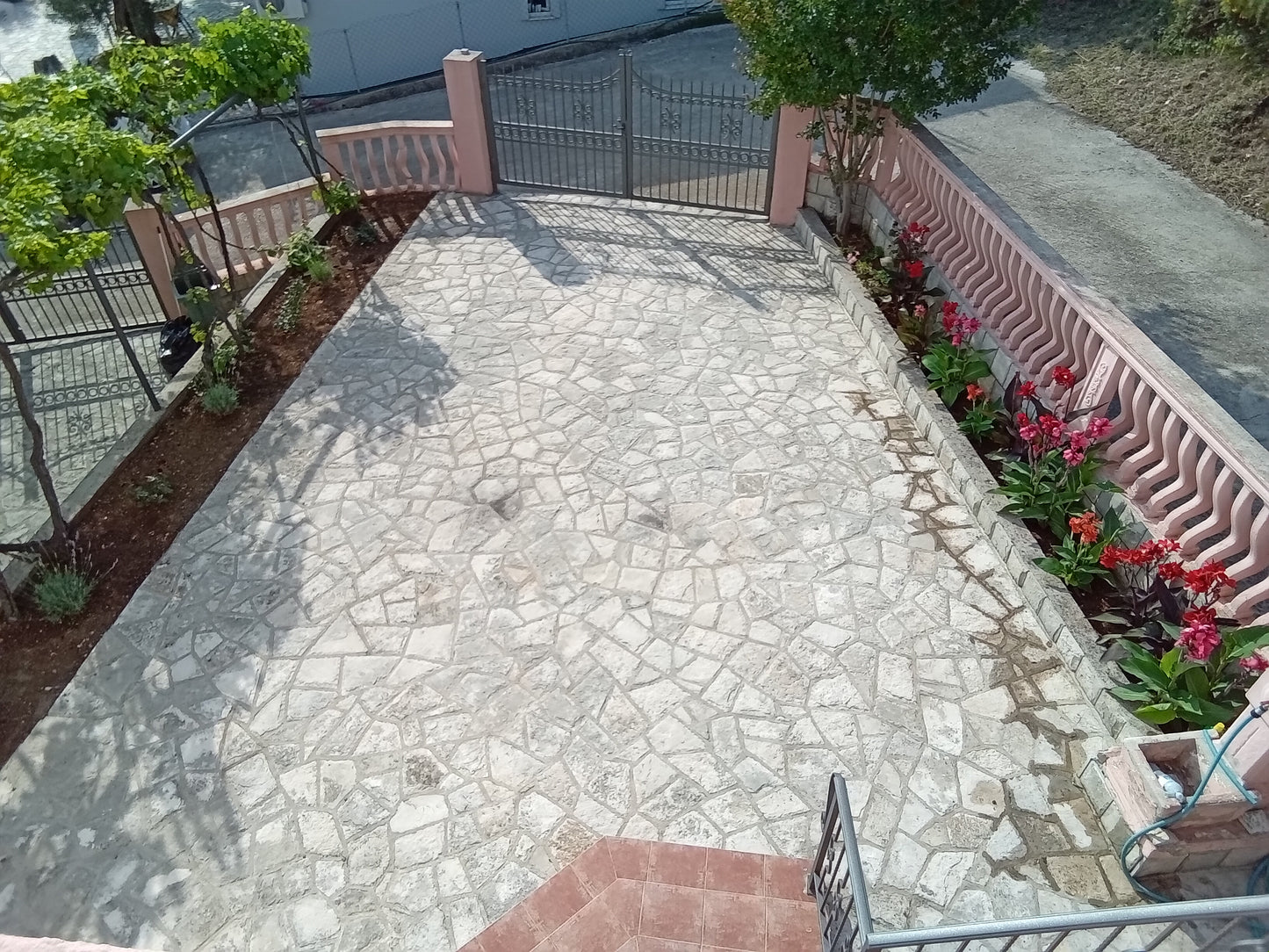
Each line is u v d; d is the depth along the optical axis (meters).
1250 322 9.30
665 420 8.07
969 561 6.66
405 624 6.32
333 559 6.85
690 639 6.16
